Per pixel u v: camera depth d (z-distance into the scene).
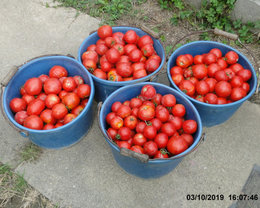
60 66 0.87
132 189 0.80
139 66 0.86
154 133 0.71
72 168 0.84
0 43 1.18
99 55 0.93
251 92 0.80
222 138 0.90
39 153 0.87
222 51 0.95
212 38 1.18
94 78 0.82
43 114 0.78
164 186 0.81
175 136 0.70
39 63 0.86
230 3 1.11
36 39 1.20
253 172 0.83
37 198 0.78
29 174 0.82
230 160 0.86
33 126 0.73
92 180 0.82
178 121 0.76
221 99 0.82
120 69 0.82
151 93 0.76
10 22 1.27
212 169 0.84
